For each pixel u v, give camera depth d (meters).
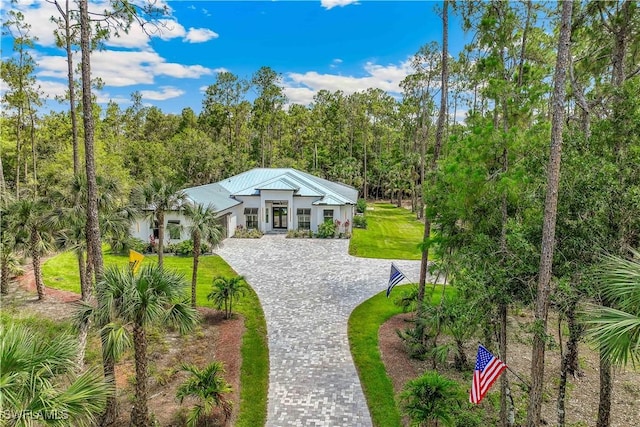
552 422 11.84
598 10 11.98
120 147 49.28
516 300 9.98
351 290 22.12
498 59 10.50
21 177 41.75
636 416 12.16
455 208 11.83
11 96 29.75
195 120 70.12
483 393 8.75
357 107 63.72
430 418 9.45
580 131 10.24
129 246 20.55
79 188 16.98
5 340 6.45
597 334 6.76
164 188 18.89
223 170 53.66
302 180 39.06
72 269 25.22
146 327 9.77
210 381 11.44
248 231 35.50
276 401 12.26
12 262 22.50
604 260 7.93
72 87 16.70
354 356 14.94
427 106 46.22
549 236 8.38
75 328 10.52
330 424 11.22
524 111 10.41
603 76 14.41
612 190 8.52
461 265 11.23
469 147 10.98
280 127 67.12
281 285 22.77
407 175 56.38
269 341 16.08
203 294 21.12
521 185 9.83
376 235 37.38
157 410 11.77
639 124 8.82
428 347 15.13
